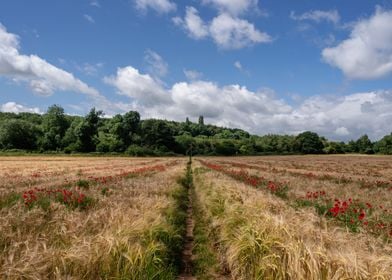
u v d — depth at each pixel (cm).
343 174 3219
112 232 647
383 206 1210
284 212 811
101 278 519
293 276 511
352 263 482
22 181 1980
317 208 1044
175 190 1594
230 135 16738
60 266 500
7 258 486
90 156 8575
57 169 3359
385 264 491
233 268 655
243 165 4694
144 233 713
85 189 1322
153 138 11456
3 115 13912
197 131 17675
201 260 761
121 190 1348
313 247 543
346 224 822
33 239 584
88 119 10200
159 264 630
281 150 13725
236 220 810
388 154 12788
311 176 2611
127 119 11250
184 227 1059
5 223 636
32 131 9656
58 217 725
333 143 13900
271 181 1978
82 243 576
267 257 568
